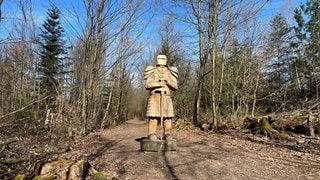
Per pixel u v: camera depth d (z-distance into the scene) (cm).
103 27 1617
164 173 736
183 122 1950
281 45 3192
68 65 2069
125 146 1154
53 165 588
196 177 707
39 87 1531
